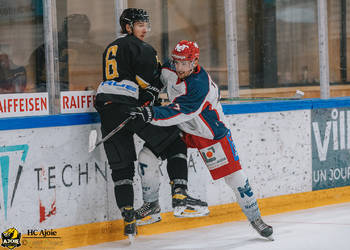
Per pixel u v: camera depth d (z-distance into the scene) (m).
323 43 13.20
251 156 12.03
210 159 9.66
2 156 9.10
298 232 10.59
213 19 12.46
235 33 12.20
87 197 10.09
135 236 10.54
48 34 10.00
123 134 9.55
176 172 9.44
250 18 12.77
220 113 9.52
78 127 9.96
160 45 11.94
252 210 9.91
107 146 9.52
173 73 9.18
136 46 9.38
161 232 10.89
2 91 9.70
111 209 10.40
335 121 13.26
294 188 12.67
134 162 10.63
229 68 12.25
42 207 9.57
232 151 9.67
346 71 13.94
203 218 11.41
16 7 9.88
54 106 10.06
